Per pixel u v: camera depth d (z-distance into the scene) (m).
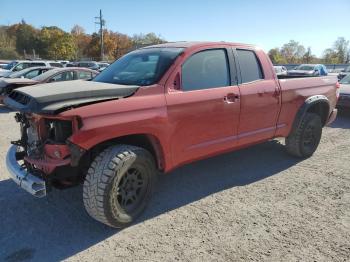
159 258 3.18
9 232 3.59
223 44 4.62
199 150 4.25
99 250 3.30
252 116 4.82
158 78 3.90
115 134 3.39
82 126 3.17
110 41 88.00
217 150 4.48
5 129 8.25
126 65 4.53
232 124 4.56
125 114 3.46
